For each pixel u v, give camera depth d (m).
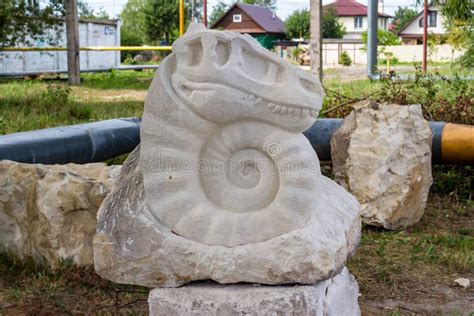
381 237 6.89
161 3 44.03
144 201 4.00
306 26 44.81
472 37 13.47
